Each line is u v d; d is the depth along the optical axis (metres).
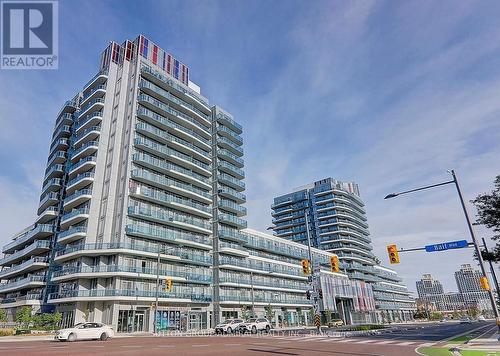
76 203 58.59
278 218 132.00
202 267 64.31
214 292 64.88
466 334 30.94
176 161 66.38
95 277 49.97
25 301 56.84
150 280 53.53
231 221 72.88
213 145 78.38
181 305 56.91
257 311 71.81
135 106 62.09
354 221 128.50
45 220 66.94
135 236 54.75
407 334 33.44
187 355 15.11
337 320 81.75
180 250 59.41
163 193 60.47
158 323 52.19
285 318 78.50
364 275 120.38
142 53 67.31
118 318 48.03
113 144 59.97
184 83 75.19
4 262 76.12
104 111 62.66
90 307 49.06
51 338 33.81
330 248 116.88
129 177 56.88
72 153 66.44
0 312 48.84
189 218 64.44
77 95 73.00
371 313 107.00
